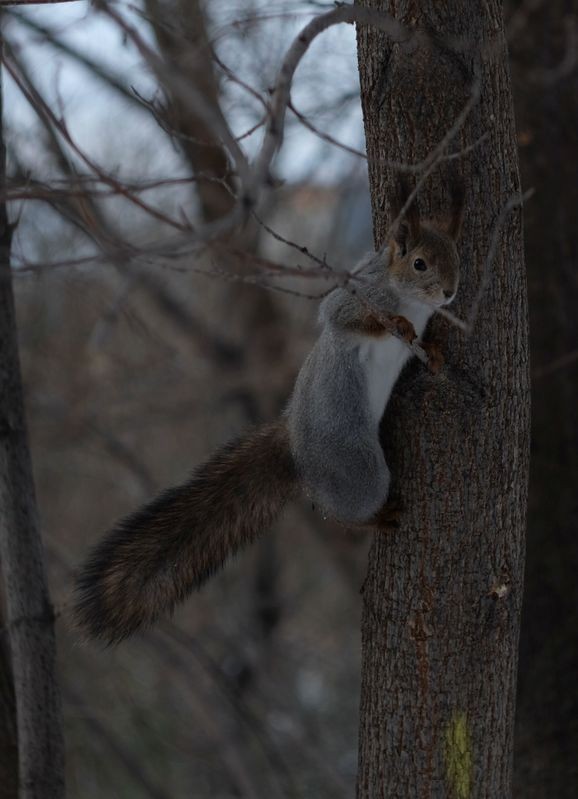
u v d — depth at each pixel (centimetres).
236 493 946
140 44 512
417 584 777
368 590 818
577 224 1309
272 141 507
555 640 1271
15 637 966
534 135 1314
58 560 1830
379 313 710
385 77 762
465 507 764
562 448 1292
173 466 2953
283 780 2162
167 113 1026
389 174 783
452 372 755
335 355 852
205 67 1577
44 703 963
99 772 2155
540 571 1285
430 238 770
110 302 2150
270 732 2305
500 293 757
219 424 2880
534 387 1306
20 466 970
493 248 689
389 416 809
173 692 2467
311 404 876
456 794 786
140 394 2503
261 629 2728
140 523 942
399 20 746
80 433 2430
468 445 759
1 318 969
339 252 2500
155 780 2291
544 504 1291
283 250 2511
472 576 771
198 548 941
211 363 2500
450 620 774
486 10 752
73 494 2836
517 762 1270
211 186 1905
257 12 1294
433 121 752
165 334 2791
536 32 1323
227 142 498
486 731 790
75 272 1700
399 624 787
